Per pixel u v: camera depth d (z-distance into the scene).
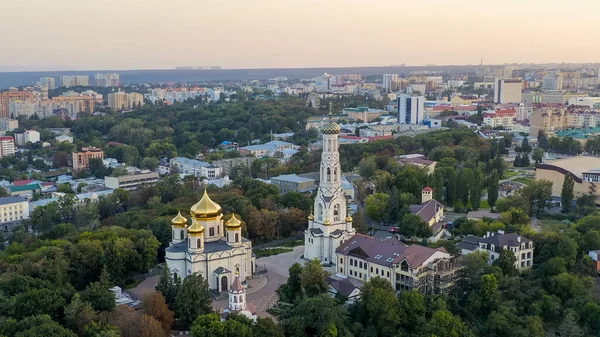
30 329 184.38
